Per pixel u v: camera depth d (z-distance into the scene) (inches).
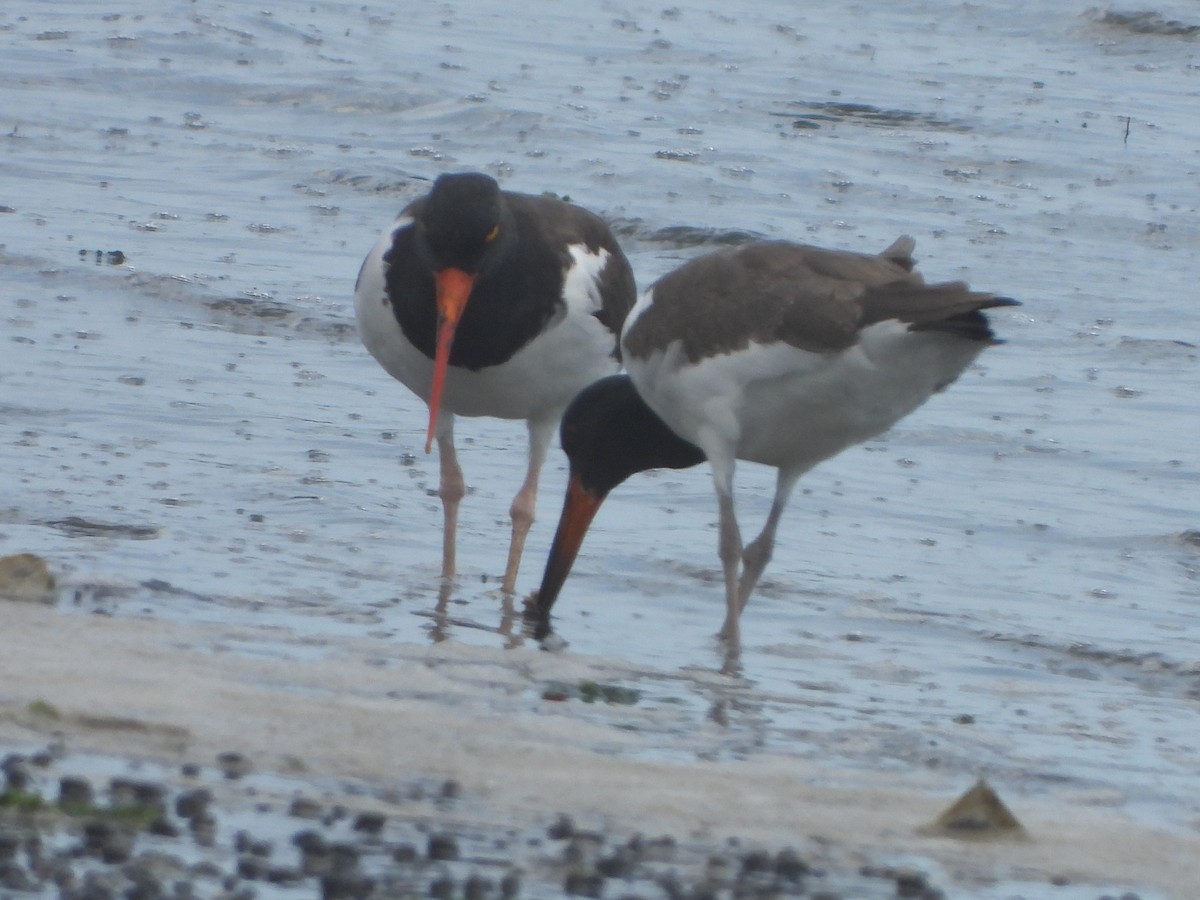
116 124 1026.1
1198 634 451.8
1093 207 946.1
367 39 1282.0
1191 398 671.8
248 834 252.1
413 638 398.9
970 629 446.3
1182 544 528.4
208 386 618.8
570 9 1460.4
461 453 586.6
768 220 882.8
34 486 494.9
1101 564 510.0
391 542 490.9
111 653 343.6
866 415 420.8
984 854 272.8
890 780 313.1
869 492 566.3
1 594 388.5
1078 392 674.8
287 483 526.3
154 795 264.4
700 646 421.7
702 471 581.6
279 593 421.7
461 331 473.4
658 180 943.7
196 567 435.8
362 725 311.9
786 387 416.5
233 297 717.9
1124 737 362.6
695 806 285.1
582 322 483.2
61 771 272.8
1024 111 1159.6
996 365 702.5
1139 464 600.1
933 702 382.6
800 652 421.1
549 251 477.4
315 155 969.5
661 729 336.8
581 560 493.4
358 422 598.9
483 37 1325.0
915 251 848.3
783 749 330.0
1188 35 1387.8
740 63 1279.5
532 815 274.1
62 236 786.8
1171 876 268.1
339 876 237.8
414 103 1093.1
